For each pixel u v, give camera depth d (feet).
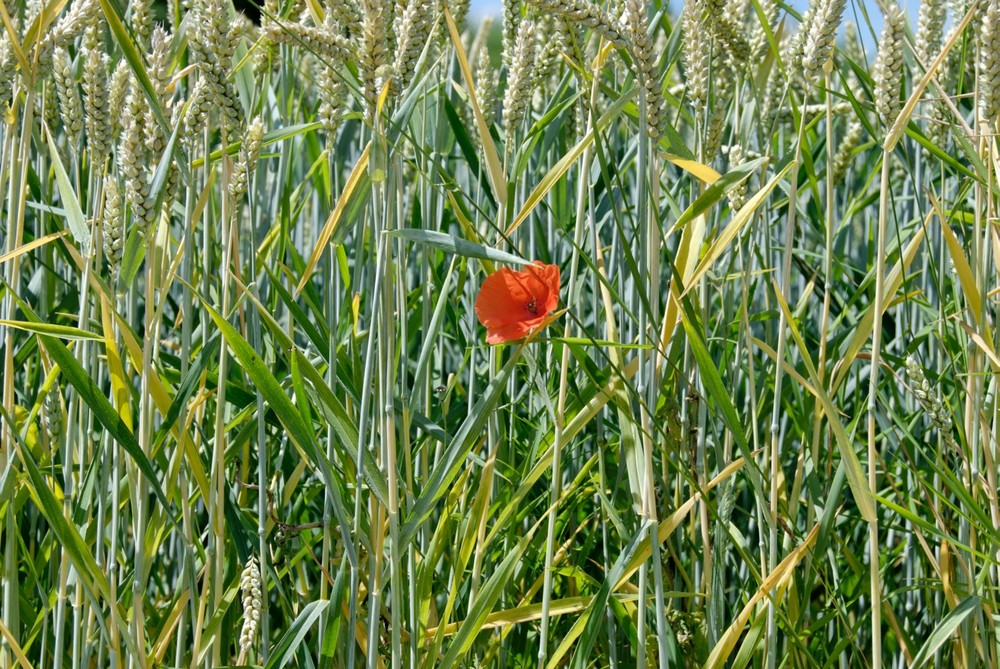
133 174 7.38
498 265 7.77
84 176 8.72
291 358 7.37
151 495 8.25
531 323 7.39
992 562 7.54
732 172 7.39
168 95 7.86
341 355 7.92
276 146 9.21
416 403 7.63
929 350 8.77
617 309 8.29
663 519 7.97
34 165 9.10
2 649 7.80
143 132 7.49
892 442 9.08
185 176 7.52
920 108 8.83
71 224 7.61
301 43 7.36
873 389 7.53
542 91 9.20
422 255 8.30
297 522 8.39
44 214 8.30
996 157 7.69
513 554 7.68
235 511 7.86
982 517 7.59
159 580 8.65
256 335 7.84
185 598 7.63
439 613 8.30
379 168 7.40
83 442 7.77
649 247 7.70
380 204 7.61
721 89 8.46
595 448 8.68
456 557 7.86
